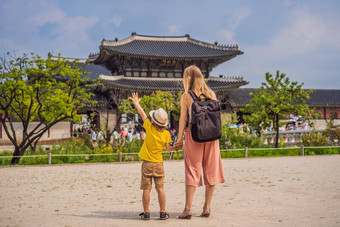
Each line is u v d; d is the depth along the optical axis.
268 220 5.06
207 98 5.45
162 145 5.39
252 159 20.20
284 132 30.31
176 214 5.81
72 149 23.34
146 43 46.09
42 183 11.38
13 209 6.87
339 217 5.10
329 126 27.11
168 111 26.14
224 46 46.34
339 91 54.34
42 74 19.72
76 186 10.49
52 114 20.75
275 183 9.55
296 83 26.25
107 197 8.27
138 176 13.05
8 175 14.18
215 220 5.16
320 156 20.77
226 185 9.56
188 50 45.81
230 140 25.61
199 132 5.00
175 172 13.93
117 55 42.03
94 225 5.05
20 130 36.22
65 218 5.76
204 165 5.46
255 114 26.55
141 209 6.54
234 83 45.12
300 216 5.26
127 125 41.38
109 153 21.89
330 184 8.87
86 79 21.31
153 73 44.03
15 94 19.23
